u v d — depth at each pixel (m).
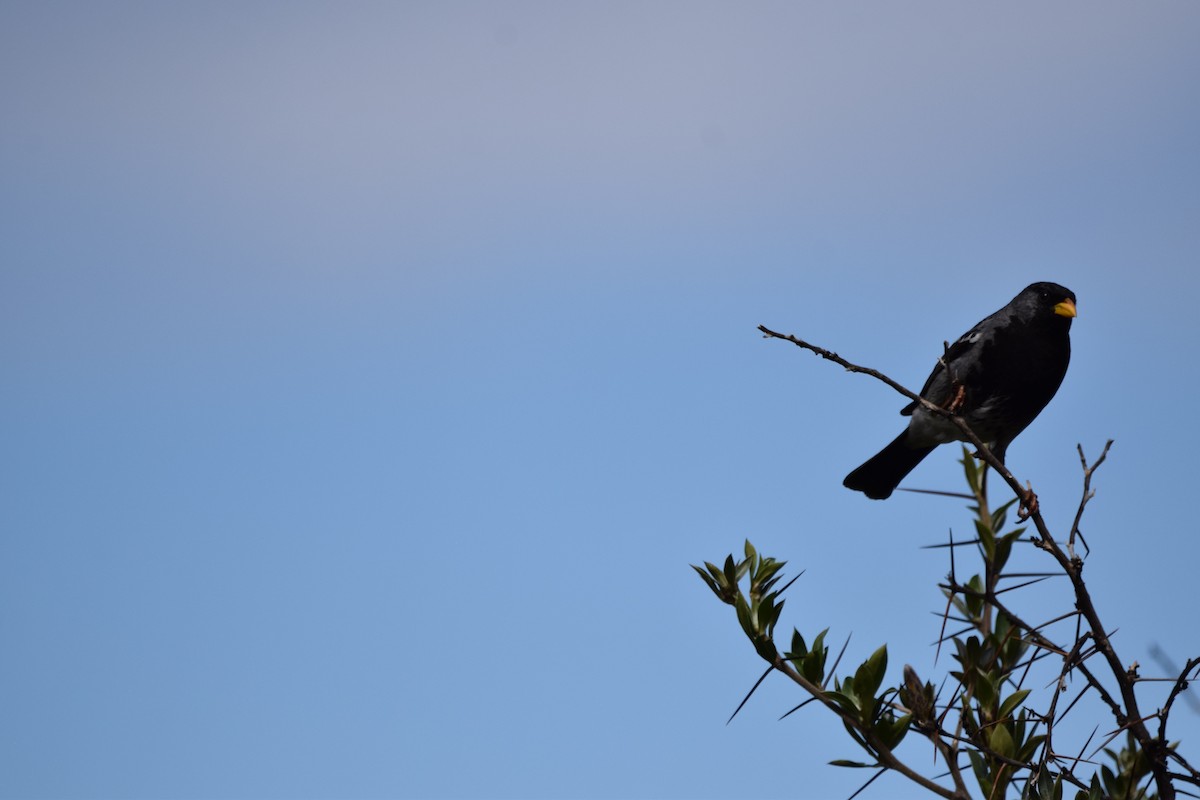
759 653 7.36
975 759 7.17
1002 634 7.92
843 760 7.04
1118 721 6.84
